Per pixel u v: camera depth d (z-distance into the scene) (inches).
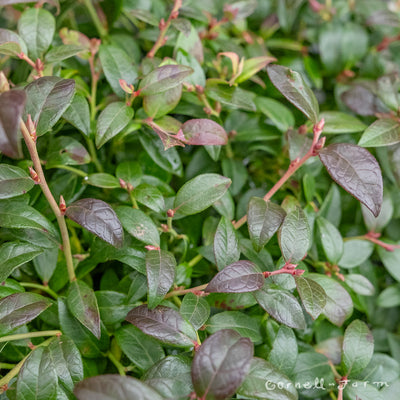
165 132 11.2
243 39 14.2
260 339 10.9
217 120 12.6
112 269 12.1
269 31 14.8
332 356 11.9
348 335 11.1
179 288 11.0
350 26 14.3
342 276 11.9
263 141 13.5
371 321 12.9
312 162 12.9
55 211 10.2
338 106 14.1
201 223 12.6
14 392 10.1
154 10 13.8
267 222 10.7
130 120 11.7
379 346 12.7
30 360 9.9
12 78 12.4
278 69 11.2
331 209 12.8
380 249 12.7
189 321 10.3
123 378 9.1
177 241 12.1
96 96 12.9
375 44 15.0
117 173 11.7
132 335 11.0
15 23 13.6
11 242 10.7
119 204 12.2
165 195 12.1
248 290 10.1
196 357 9.4
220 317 11.0
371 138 11.6
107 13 13.5
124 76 11.9
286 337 10.8
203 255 11.6
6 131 8.7
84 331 10.9
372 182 10.4
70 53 11.5
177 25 12.1
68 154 11.5
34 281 11.9
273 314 10.3
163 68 11.3
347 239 12.7
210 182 11.0
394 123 11.8
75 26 13.8
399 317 13.2
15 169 10.2
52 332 10.7
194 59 12.2
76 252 11.9
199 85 12.2
